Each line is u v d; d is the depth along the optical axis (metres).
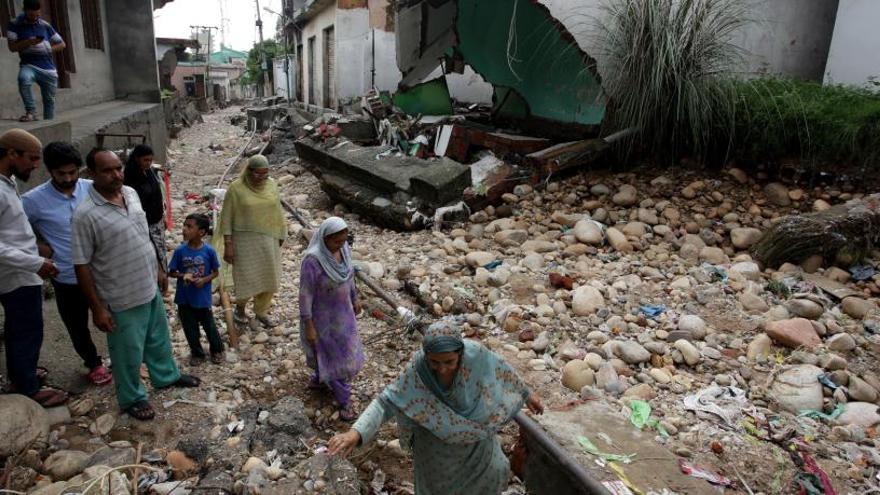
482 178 8.66
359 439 2.46
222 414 3.97
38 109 10.02
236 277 5.04
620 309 5.52
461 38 9.61
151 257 3.71
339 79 16.16
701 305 5.51
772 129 7.55
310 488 3.25
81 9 13.35
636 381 4.38
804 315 5.14
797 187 7.44
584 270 6.34
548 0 10.01
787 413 3.97
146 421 3.82
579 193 8.38
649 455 3.29
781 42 9.55
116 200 3.48
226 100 50.75
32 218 3.87
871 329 4.95
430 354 2.28
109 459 3.36
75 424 3.77
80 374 4.34
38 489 3.04
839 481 3.30
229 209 4.95
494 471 2.74
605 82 8.62
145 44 15.11
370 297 6.03
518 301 5.75
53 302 5.49
